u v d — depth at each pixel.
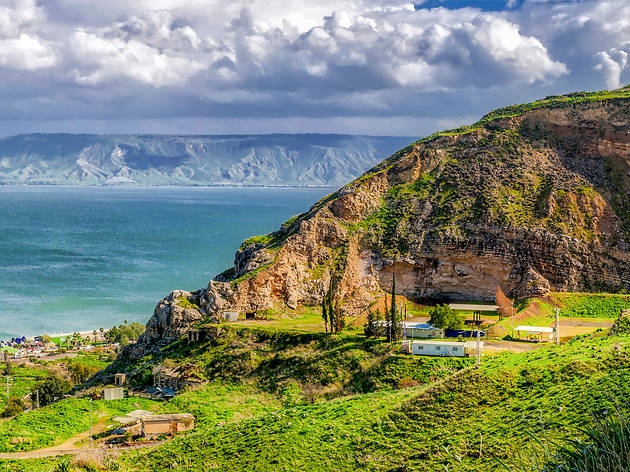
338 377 83.94
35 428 74.06
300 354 90.75
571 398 48.12
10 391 121.19
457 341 86.00
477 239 119.12
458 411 53.09
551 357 59.38
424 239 122.56
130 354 108.88
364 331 95.12
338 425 57.06
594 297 107.19
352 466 49.09
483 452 44.56
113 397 86.50
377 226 127.81
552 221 118.94
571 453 23.12
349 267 120.38
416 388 66.00
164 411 79.69
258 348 95.12
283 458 52.53
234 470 52.38
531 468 24.42
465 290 118.50
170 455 58.69
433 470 44.78
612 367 52.28
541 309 104.31
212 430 64.19
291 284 115.75
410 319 102.81
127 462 59.59
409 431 52.16
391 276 120.88
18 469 59.88
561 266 112.81
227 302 110.19
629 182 127.38
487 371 57.47
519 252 116.25
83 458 60.88
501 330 91.88
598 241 116.88
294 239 122.62
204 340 100.44
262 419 63.50
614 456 21.41
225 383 89.31
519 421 47.50
